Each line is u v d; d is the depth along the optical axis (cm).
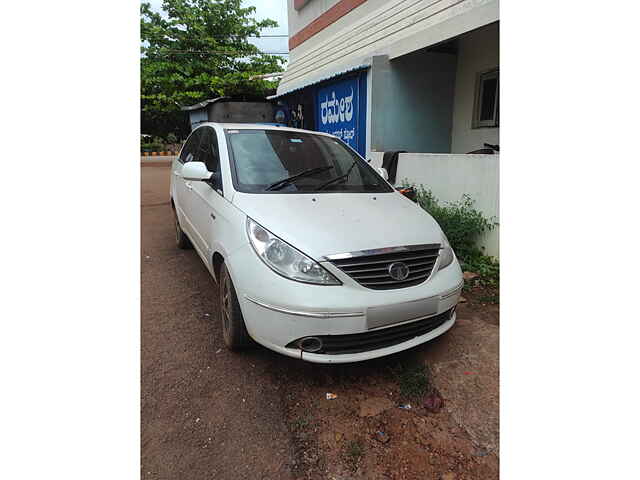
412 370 259
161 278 407
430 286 244
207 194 319
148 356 271
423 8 569
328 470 187
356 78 691
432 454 197
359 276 225
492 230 443
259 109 1482
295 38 1020
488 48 598
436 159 514
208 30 1952
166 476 181
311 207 268
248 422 214
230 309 257
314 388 242
